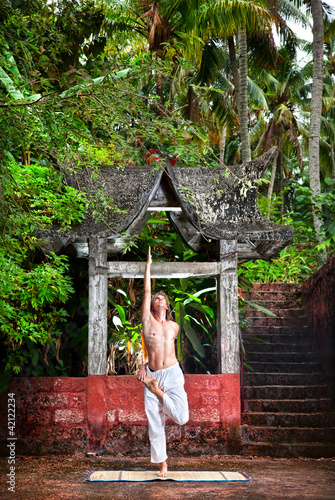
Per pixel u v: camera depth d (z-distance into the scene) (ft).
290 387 21.50
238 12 44.93
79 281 21.27
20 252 18.52
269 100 85.92
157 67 12.39
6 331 16.63
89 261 18.40
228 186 19.48
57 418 17.84
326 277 23.03
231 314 18.74
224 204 19.20
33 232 17.19
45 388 17.97
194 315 22.75
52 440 17.71
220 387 18.29
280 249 20.16
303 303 28.43
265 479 14.42
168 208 19.30
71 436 17.75
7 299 17.69
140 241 22.27
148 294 15.81
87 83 11.69
